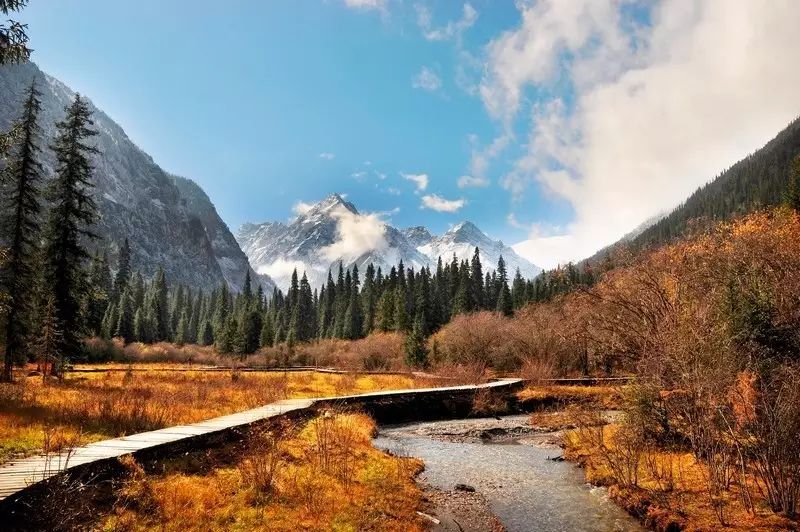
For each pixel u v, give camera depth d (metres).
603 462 14.07
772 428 8.90
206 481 9.68
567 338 36.81
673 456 12.71
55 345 28.22
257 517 8.49
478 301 101.44
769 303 12.46
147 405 16.44
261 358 68.75
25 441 10.64
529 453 17.34
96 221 31.20
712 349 11.50
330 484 10.82
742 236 21.92
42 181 29.22
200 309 147.38
